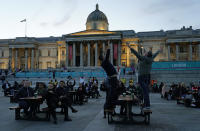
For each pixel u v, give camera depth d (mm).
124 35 85312
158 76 44719
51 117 12555
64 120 11367
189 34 81312
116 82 10016
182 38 81688
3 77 49344
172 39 82688
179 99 20328
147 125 10148
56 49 96312
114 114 12453
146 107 10328
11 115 13328
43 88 14977
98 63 84125
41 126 9898
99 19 91812
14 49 96500
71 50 81000
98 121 11148
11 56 94750
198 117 12609
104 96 30250
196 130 9078
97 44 80000
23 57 98562
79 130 9000
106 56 9703
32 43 93625
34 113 12188
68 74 53938
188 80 42656
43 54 97312
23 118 11734
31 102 11977
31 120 11531
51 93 10914
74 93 19547
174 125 10148
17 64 96875
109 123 10477
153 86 39281
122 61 83875
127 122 10406
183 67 43500
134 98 12000
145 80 10547
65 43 89875
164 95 27453
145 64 10430
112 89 9984
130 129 9242
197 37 80375
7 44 100062
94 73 52062
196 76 42281
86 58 86938
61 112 13930
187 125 10164
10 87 29281
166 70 44469
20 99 11898
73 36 80688
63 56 91125
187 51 85125
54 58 95875
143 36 90938
